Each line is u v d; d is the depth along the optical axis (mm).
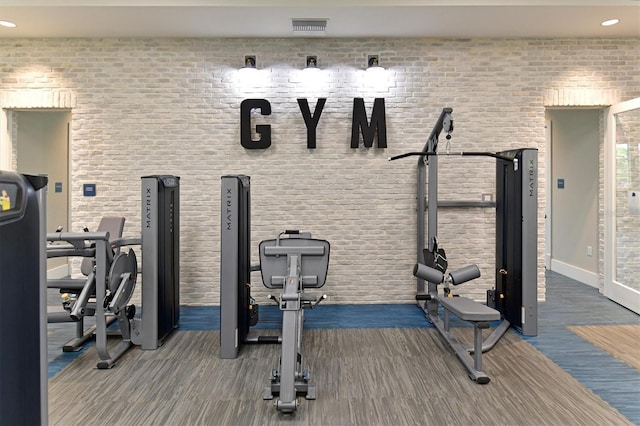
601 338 4035
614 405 2795
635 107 4793
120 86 5180
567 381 3146
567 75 5223
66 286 3691
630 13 4461
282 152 5238
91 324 4469
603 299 5395
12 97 5160
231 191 3613
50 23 4695
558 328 4316
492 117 5246
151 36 5113
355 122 5176
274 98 5223
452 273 3773
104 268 3420
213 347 3867
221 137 5223
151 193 3791
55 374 3297
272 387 2926
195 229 5230
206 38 5180
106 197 5215
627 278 5074
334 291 5277
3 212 1105
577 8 4324
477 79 5230
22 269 1190
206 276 5258
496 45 5219
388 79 5230
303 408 2773
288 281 3064
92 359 3586
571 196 6742
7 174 1141
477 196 5281
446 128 3805
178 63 5188
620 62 5219
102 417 2670
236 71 5207
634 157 4902
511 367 3398
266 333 4172
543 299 5285
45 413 1304
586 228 6316
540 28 4902
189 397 2934
